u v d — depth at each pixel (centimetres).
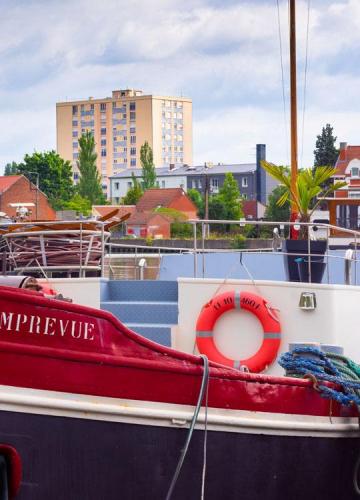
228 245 3253
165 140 19388
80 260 1221
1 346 763
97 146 19462
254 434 873
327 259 1269
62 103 19588
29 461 775
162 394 822
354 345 1129
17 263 1259
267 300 1112
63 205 9762
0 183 7588
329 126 9081
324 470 934
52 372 779
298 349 944
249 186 12888
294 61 1538
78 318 794
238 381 862
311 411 911
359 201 2297
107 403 798
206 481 856
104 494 809
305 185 1419
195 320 1125
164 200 9750
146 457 820
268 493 895
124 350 811
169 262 1464
